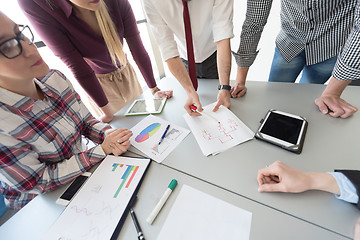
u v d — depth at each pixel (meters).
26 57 0.49
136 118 0.77
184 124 0.68
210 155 0.54
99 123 0.74
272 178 0.43
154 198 0.45
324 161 0.46
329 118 0.57
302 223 0.35
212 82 0.91
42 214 0.47
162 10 0.77
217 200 0.42
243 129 0.60
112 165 0.56
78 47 0.80
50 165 0.57
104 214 0.43
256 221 0.37
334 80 0.59
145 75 1.00
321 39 0.80
